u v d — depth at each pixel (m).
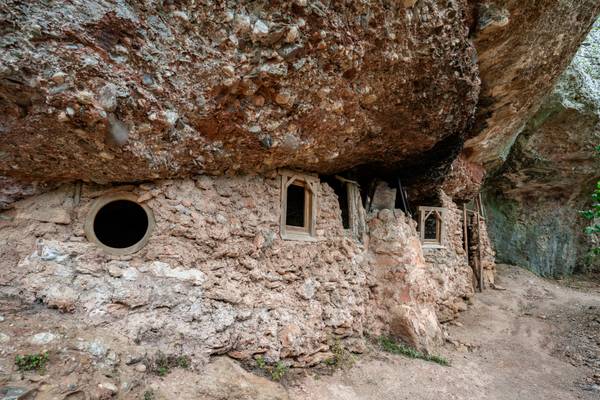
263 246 3.61
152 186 3.00
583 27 5.02
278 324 3.49
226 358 2.99
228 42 2.56
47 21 2.01
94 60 2.17
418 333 4.77
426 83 3.79
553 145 10.20
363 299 4.88
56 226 2.68
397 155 5.25
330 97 3.32
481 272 9.20
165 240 2.94
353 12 2.79
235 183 3.53
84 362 2.20
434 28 3.29
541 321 7.29
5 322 2.20
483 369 4.70
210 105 2.79
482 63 4.70
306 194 4.45
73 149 2.47
